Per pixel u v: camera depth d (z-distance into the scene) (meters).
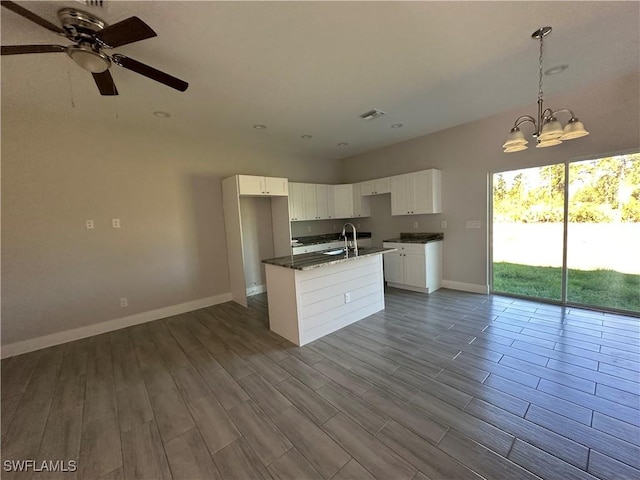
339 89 2.89
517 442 1.54
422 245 4.41
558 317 3.21
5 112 2.89
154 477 1.45
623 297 3.24
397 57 2.34
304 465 1.48
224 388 2.20
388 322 3.37
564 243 3.54
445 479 1.35
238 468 1.48
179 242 4.12
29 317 3.03
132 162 3.69
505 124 3.82
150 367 2.58
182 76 2.49
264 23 1.85
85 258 3.36
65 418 1.92
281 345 2.93
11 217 2.94
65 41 1.97
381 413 1.83
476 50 2.29
